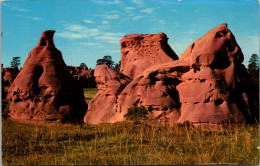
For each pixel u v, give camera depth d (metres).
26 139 15.48
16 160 12.19
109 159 11.58
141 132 16.17
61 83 25.19
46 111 24.31
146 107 23.28
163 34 36.53
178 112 22.70
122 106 24.84
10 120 24.25
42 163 11.48
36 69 25.45
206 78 21.44
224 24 22.69
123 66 41.19
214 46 21.91
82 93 27.58
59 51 26.88
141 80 24.17
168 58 34.88
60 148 14.13
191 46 24.08
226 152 11.61
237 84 21.61
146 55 36.91
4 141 14.80
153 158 11.32
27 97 24.69
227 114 20.53
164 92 23.23
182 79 23.72
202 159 11.12
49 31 26.41
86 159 11.62
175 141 13.53
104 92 27.03
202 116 20.64
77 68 68.31
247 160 11.08
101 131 18.02
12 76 49.19
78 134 17.20
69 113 24.95
